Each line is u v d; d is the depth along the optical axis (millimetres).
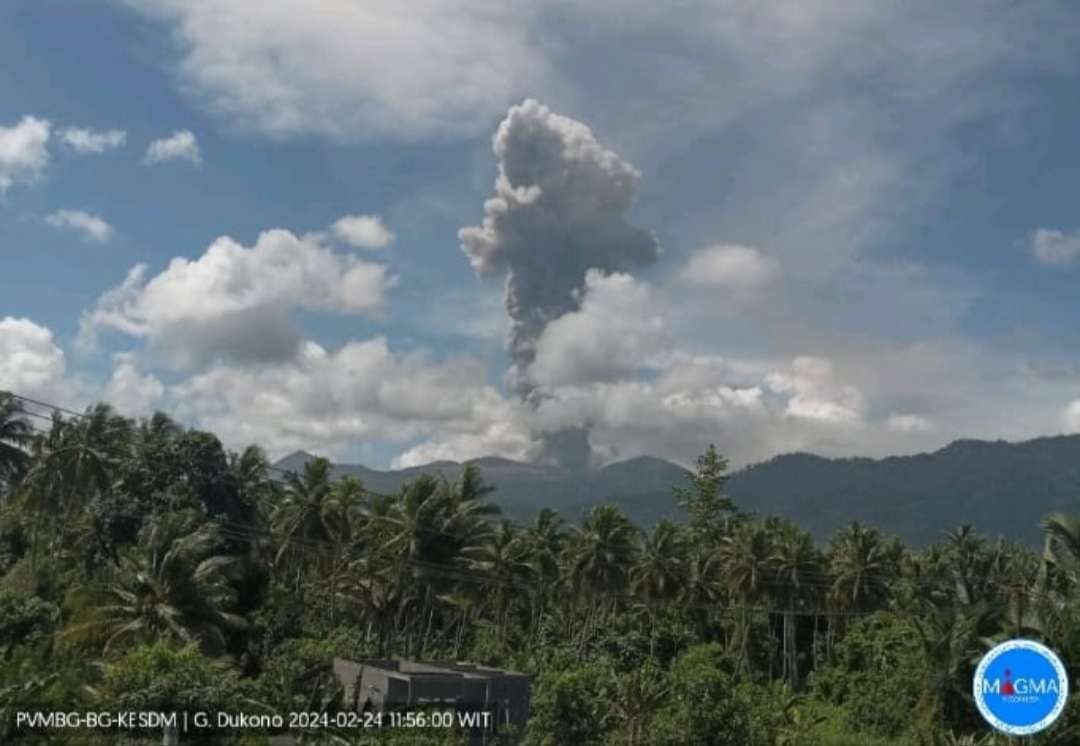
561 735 45656
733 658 83562
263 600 67875
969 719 49812
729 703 50781
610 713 51219
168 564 46000
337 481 73500
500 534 74812
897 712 55875
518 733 42312
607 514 81250
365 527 70562
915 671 56344
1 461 68062
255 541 70188
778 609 86875
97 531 66812
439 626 85438
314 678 49531
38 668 39531
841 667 74875
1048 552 49906
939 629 53344
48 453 69375
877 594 85938
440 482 72562
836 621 90438
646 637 85188
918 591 80812
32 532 77875
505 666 73875
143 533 57906
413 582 69312
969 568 86750
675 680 52656
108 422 72438
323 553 73250
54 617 53156
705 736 49625
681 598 86875
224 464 71250
